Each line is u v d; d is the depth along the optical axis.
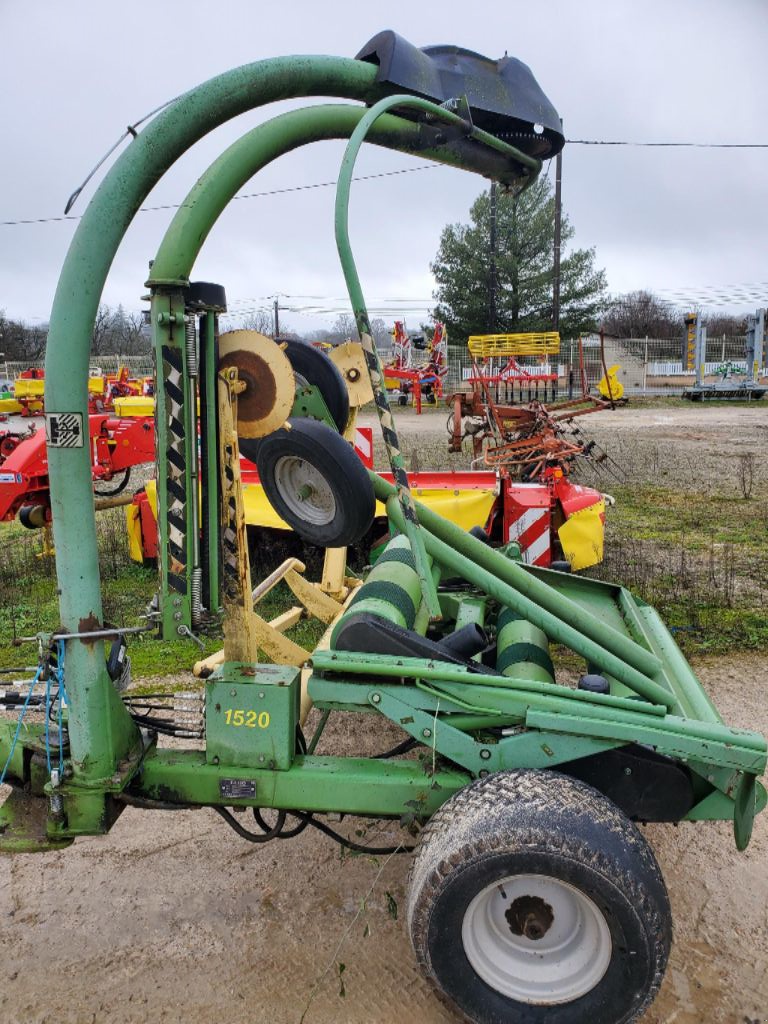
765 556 7.91
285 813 2.83
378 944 2.89
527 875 2.23
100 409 15.44
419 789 2.61
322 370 3.12
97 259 2.30
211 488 2.54
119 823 3.67
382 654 2.71
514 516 6.17
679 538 8.73
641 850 2.28
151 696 3.05
